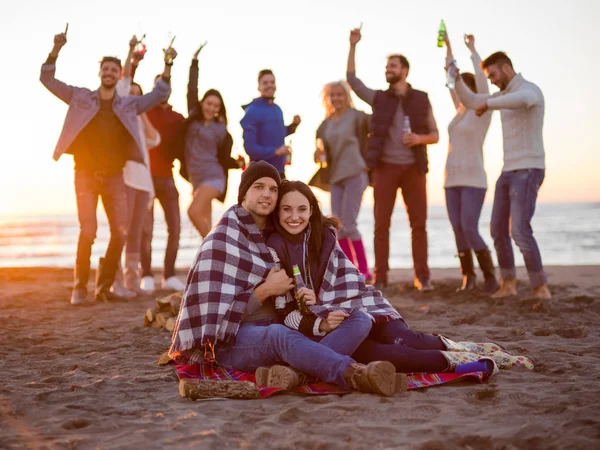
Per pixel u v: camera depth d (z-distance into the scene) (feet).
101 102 22.57
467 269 25.13
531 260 21.68
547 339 15.26
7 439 8.36
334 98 26.58
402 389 10.41
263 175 12.03
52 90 22.38
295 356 10.66
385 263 26.73
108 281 23.93
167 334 16.58
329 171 26.89
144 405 9.95
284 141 24.97
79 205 22.99
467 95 22.09
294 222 12.03
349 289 12.14
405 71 25.62
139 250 25.35
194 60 26.03
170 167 27.02
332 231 12.51
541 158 21.47
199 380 10.35
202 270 11.49
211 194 25.38
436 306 21.30
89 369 12.53
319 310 11.42
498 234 22.80
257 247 11.86
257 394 10.27
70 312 21.18
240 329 11.48
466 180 24.14
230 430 8.68
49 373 12.31
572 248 98.37
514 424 8.74
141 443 8.19
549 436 8.14
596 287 25.68
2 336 16.57
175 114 26.89
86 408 9.77
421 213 25.81
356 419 9.12
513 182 21.75
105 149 22.71
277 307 11.76
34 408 9.80
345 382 10.38
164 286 27.45
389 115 25.40
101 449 7.97
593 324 17.17
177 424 8.86
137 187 24.50
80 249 23.04
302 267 11.98
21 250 126.11
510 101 20.57
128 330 17.33
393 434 8.45
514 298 22.03
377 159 25.48
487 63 22.16
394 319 12.10
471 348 12.24
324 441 8.11
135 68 25.36
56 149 22.38
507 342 14.94
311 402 10.00
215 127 25.67
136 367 12.68
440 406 9.62
